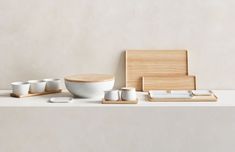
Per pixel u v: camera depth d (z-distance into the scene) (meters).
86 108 1.62
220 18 1.95
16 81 2.00
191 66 1.98
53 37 1.98
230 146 1.63
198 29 1.96
